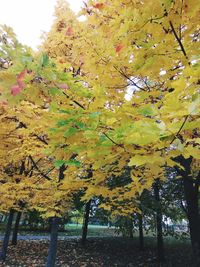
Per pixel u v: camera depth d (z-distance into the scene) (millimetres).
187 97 1785
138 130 1523
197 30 2729
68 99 2129
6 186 5879
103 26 3094
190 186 5742
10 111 3811
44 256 12383
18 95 1757
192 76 1642
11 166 8461
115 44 2641
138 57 2387
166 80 2992
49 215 5531
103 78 3004
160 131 1505
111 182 8070
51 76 1701
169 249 13523
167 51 2340
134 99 2361
